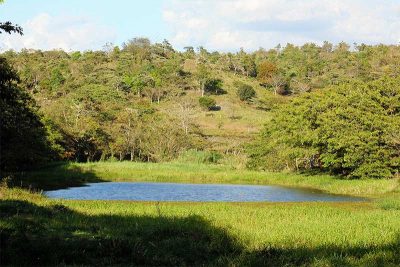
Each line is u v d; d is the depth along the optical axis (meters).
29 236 12.11
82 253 11.45
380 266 10.88
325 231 15.17
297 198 33.28
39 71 133.50
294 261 11.64
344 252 12.45
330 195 35.28
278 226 16.16
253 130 100.31
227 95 136.62
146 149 71.88
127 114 80.19
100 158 71.81
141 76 134.50
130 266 11.02
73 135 66.69
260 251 12.61
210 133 93.12
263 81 152.75
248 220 17.55
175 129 75.62
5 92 26.53
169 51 187.25
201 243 13.55
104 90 114.56
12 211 15.65
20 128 36.53
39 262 10.66
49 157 54.72
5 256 10.62
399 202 24.78
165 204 23.84
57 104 75.25
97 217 16.95
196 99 126.94
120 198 31.72
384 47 166.75
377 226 16.14
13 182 31.09
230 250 13.21
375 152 43.00
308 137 46.81
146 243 13.13
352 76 134.00
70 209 18.70
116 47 172.88
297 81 145.62
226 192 37.34
